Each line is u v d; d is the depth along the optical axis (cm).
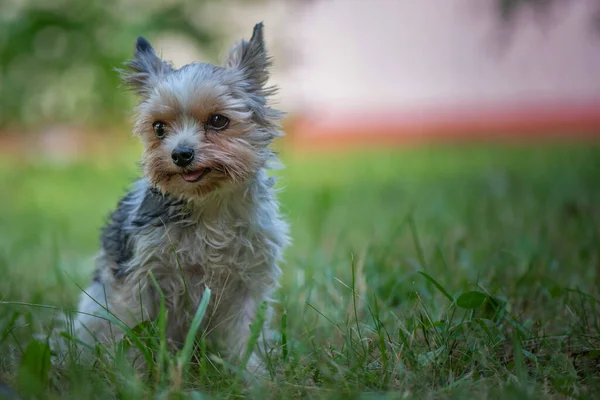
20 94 1456
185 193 583
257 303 619
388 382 497
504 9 1016
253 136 605
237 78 612
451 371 503
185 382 502
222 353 610
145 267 592
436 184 1579
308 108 1678
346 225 1075
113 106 1495
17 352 568
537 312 643
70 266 920
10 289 725
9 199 1527
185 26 1412
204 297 505
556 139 2414
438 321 562
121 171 1748
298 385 495
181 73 615
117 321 521
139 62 641
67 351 559
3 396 440
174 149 572
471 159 2022
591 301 601
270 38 1523
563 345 564
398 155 2209
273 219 623
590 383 496
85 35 1434
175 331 625
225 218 597
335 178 1747
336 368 514
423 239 998
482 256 835
